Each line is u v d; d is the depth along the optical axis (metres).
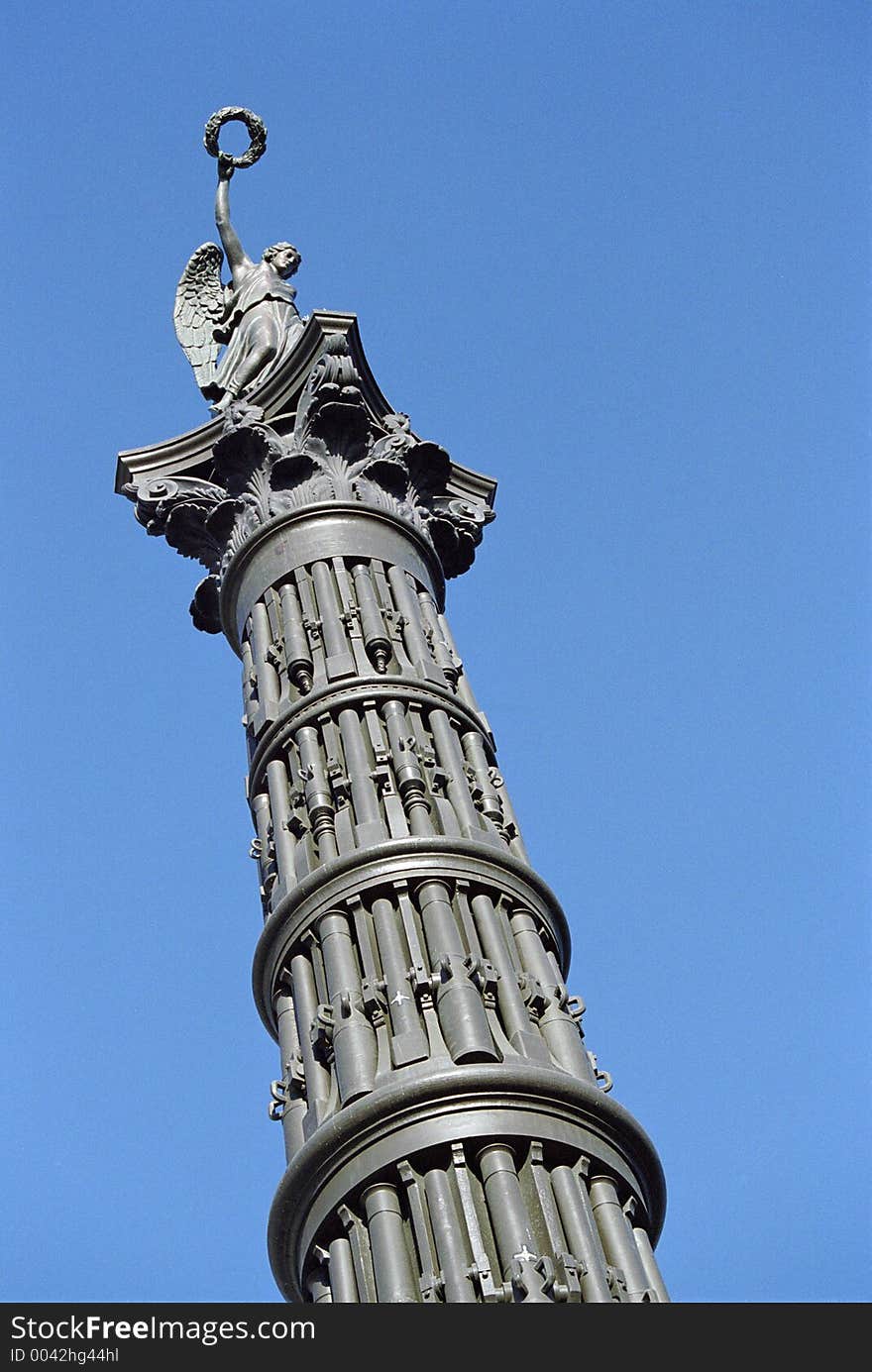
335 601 19.70
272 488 21.38
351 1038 15.02
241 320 25.42
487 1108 14.15
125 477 22.55
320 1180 14.31
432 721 18.27
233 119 28.14
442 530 22.31
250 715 19.25
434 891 16.09
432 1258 13.40
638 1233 14.25
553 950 16.61
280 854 17.36
